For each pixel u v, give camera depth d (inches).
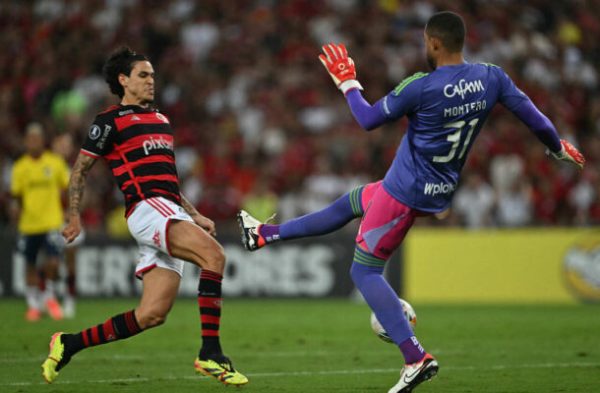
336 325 1720.0
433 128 856.3
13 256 2314.2
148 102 933.2
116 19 3371.1
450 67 861.8
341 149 2834.6
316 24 3297.2
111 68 929.5
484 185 2556.6
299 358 1254.3
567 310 2069.4
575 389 975.6
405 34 3255.4
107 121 905.5
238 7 3395.7
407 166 865.5
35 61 3287.4
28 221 1769.2
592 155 2849.4
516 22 3390.7
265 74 3191.4
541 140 917.2
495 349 1366.9
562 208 2593.5
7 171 2834.6
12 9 3444.9
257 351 1334.9
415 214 876.6
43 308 1914.4
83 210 2608.3
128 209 900.6
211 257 870.4
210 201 2667.3
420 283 2336.4
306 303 2240.4
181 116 3078.2
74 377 1055.6
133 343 1407.5
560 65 3262.8
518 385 1005.8
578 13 3476.9
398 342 861.8
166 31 3319.4
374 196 884.0
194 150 2950.3
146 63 926.4
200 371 869.2
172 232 877.2
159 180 901.8
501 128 2891.2
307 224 924.6
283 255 2330.2
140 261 903.1
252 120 3014.3
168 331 1581.0
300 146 2859.3
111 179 2780.5
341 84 901.2
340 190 2689.5
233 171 2787.9
